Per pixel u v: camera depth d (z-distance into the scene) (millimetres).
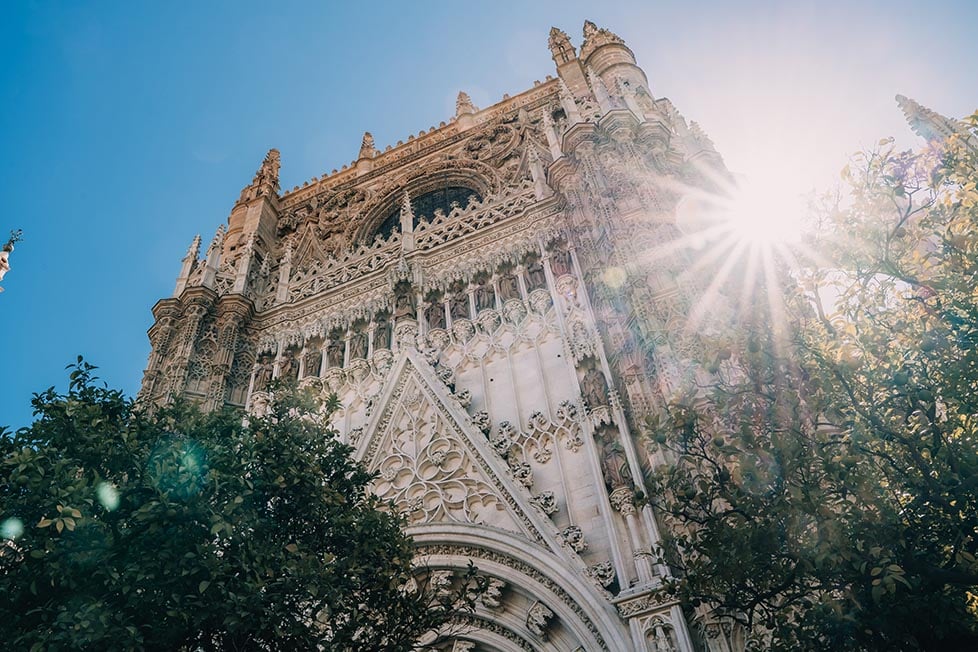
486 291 24328
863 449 10539
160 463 11062
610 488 16312
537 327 22047
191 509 10820
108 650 9367
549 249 23984
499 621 16391
